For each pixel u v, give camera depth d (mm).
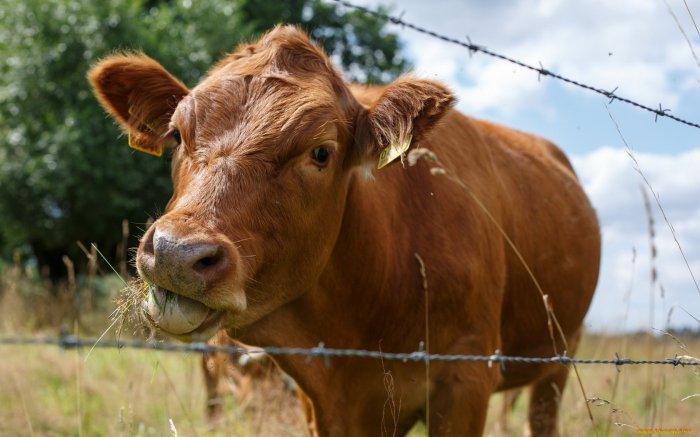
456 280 4020
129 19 17859
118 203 16703
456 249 4094
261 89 3242
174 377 6930
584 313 5824
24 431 5270
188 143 3143
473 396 4016
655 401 4629
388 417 4008
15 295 10188
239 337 3584
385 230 3871
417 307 3980
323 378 3816
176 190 3312
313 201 3268
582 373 7414
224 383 5996
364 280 3801
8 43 17922
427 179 4176
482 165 4648
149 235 2770
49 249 19906
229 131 3127
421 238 4043
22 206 17375
